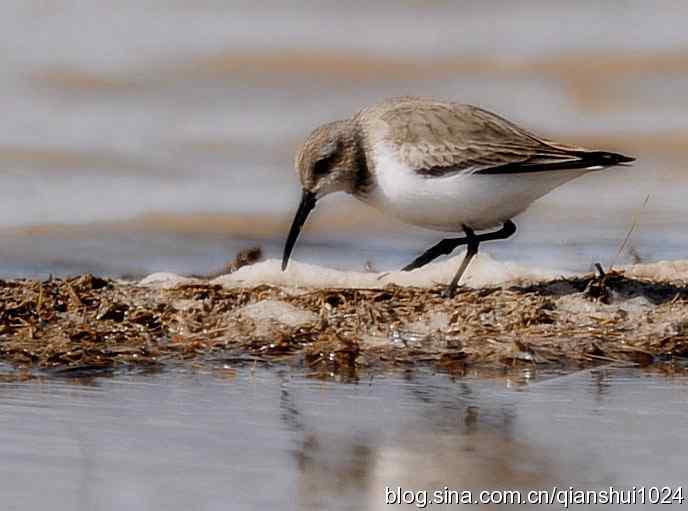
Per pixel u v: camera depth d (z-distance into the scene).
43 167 19.27
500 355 11.72
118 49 23.19
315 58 23.06
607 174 19.19
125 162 19.55
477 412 10.21
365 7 24.77
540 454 9.23
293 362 11.62
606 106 21.70
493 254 16.23
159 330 12.30
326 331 12.19
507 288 13.36
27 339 11.99
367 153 13.11
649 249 16.42
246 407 10.31
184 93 21.95
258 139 20.53
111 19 24.27
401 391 10.78
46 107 21.36
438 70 22.88
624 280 13.40
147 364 11.52
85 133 20.42
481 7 24.95
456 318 12.41
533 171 12.55
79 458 9.11
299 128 20.97
